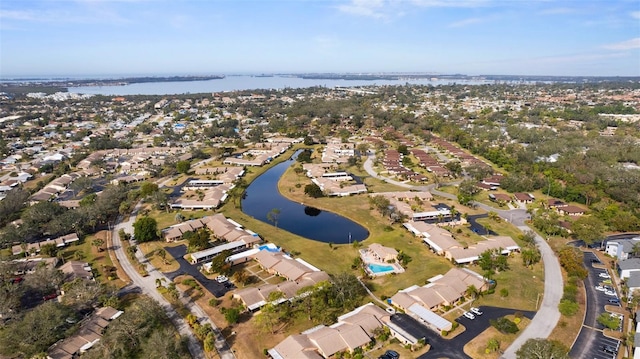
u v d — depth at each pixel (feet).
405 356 281.95
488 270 393.09
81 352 285.84
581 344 293.64
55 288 364.58
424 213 552.41
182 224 508.94
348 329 297.74
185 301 353.31
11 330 288.51
